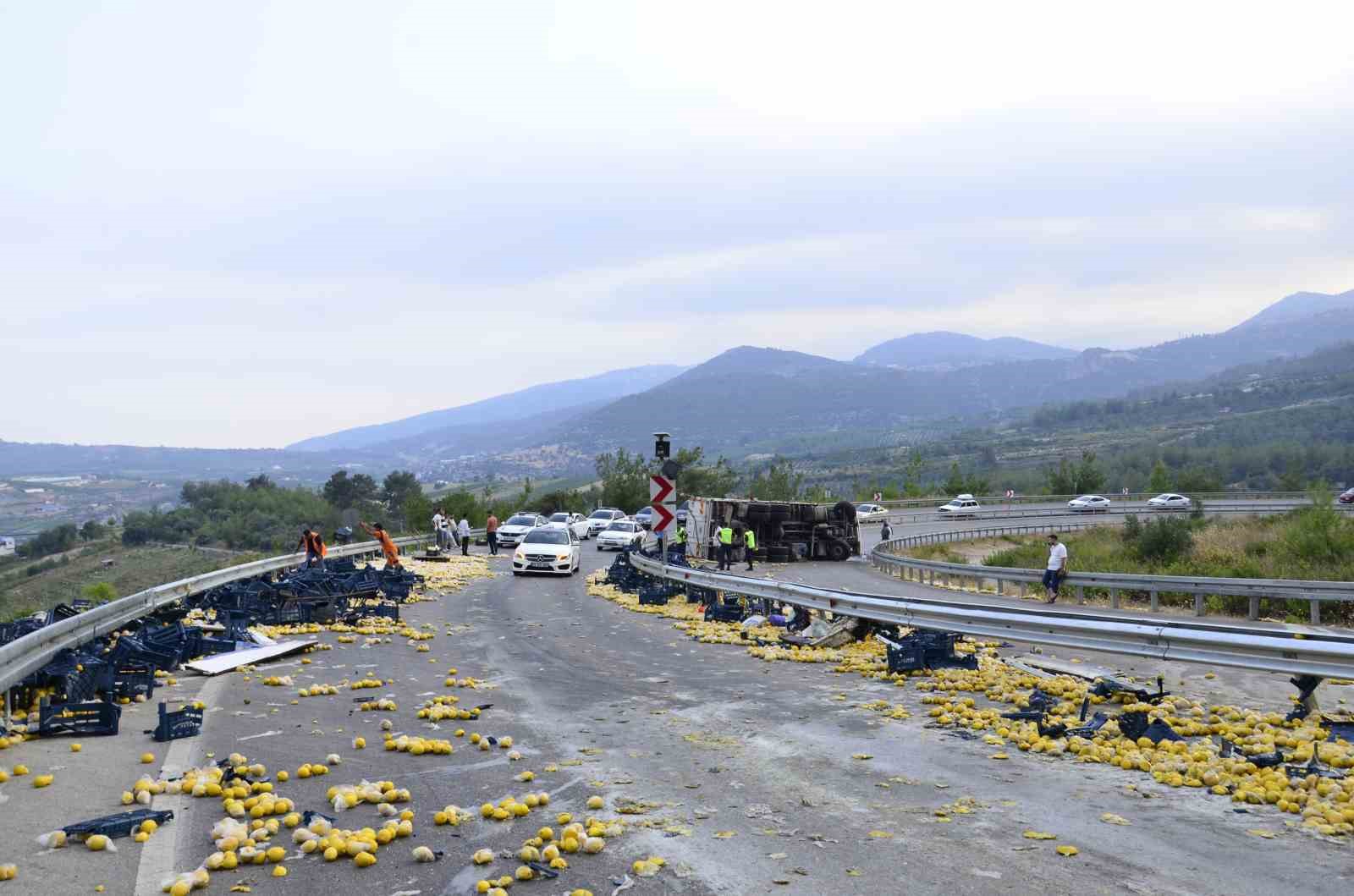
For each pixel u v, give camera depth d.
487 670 12.81
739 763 7.87
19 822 6.12
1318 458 139.75
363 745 8.38
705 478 81.19
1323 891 5.07
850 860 5.57
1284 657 9.41
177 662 12.13
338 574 20.03
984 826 6.22
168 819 6.21
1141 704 9.06
